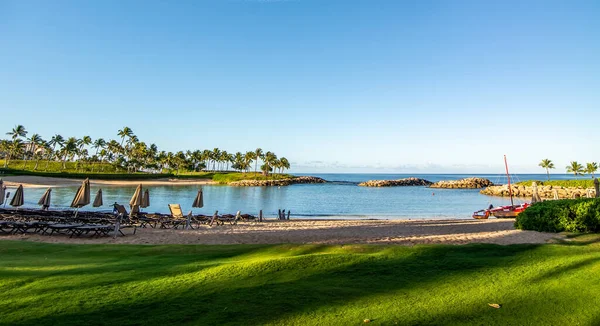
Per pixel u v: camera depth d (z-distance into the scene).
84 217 20.30
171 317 4.83
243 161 148.88
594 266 7.61
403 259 8.31
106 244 12.45
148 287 6.14
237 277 6.80
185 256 9.66
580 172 97.38
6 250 10.41
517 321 4.85
